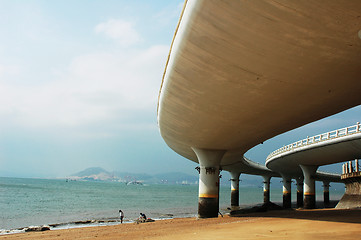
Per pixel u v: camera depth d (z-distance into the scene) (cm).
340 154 3659
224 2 973
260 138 2642
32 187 13262
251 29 1049
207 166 2952
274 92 1514
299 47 1112
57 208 4894
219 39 1147
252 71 1305
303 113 1888
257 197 13100
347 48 1109
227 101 1695
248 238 1100
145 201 7338
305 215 2319
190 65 1416
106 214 4047
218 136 2488
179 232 1608
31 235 1956
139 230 1938
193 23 1132
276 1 909
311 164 4700
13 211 4303
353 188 3959
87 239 1588
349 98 1655
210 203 2867
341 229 1241
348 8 889
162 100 2183
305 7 912
